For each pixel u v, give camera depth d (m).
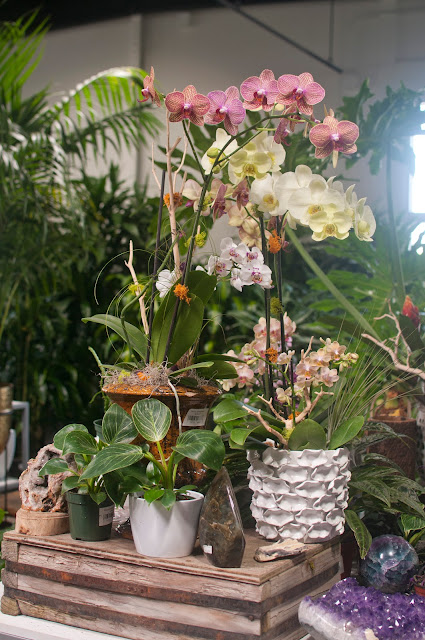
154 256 1.58
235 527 1.24
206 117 1.38
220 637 1.24
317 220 1.42
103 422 1.39
